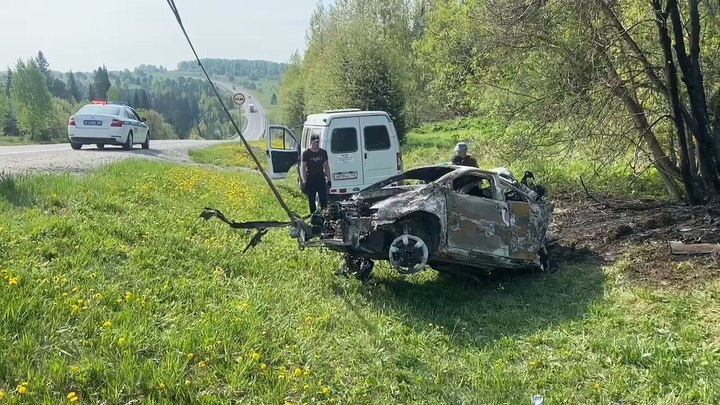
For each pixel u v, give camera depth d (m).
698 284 7.17
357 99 32.41
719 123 11.38
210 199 11.74
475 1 14.13
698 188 11.44
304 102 48.00
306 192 12.58
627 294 7.21
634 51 11.61
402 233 7.66
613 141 12.69
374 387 5.11
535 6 11.56
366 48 32.34
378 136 13.70
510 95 14.99
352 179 13.54
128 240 7.85
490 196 8.52
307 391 4.83
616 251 9.08
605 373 5.44
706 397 4.83
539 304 7.43
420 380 5.27
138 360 4.83
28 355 4.57
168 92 191.25
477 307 7.39
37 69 88.31
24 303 5.17
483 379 5.36
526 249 8.29
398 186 8.66
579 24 11.15
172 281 6.72
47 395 4.18
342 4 47.62
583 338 6.16
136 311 5.62
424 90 38.25
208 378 4.75
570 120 12.44
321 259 8.75
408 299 7.57
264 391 4.75
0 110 90.12
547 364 5.69
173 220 9.22
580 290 7.73
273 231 10.20
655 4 10.59
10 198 8.39
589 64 11.88
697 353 5.58
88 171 12.61
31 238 6.95
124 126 21.08
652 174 15.23
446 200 7.60
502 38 12.74
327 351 5.59
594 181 15.27
